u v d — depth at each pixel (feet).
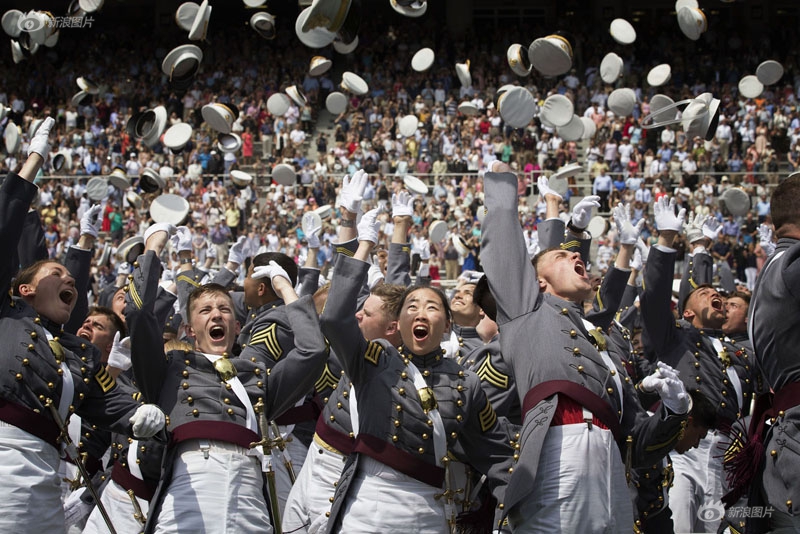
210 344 22.45
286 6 164.66
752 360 29.99
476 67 149.89
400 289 26.27
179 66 32.22
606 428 19.83
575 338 20.44
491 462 21.93
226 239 104.37
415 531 20.44
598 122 121.39
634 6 167.84
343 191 23.63
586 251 26.81
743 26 164.04
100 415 21.88
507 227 21.30
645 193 108.06
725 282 46.88
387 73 145.18
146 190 39.17
